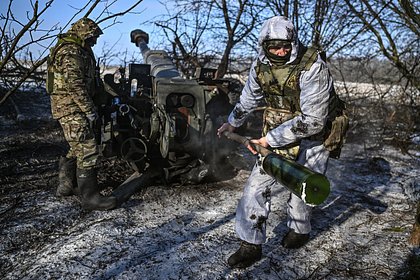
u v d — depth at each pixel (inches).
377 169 200.8
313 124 98.9
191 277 107.5
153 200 157.6
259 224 108.5
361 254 120.8
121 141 164.9
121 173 183.2
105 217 141.3
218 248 122.0
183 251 120.0
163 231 132.2
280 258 117.6
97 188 146.3
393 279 108.5
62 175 154.8
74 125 138.8
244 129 176.1
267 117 112.6
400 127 262.4
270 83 104.0
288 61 100.4
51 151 221.5
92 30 140.8
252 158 210.8
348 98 281.1
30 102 333.1
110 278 106.3
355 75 297.3
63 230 132.0
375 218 145.5
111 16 125.4
